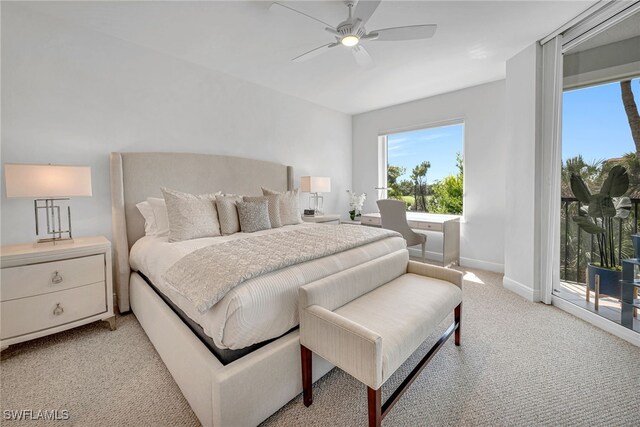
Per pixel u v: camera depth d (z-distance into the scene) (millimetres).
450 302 1736
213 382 1141
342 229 2514
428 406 1402
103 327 2223
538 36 2537
